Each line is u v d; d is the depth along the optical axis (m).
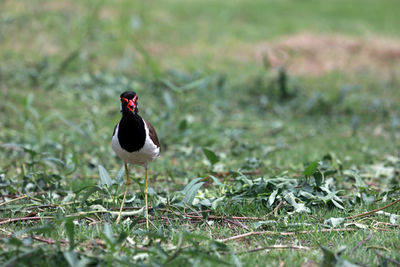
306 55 25.50
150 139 7.26
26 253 5.71
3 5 27.12
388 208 8.37
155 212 8.03
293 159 12.08
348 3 36.31
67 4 28.69
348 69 24.09
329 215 7.98
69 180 10.19
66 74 20.47
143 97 18.02
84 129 13.77
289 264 6.28
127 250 5.93
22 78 19.45
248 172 10.62
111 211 7.89
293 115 17.94
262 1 35.38
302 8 34.25
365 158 12.20
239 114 17.67
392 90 20.97
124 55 23.16
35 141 12.54
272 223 7.44
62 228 7.20
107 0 30.69
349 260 6.19
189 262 6.04
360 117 17.45
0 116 15.37
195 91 19.34
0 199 8.75
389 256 6.49
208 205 8.09
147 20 28.53
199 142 13.75
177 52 24.83
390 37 28.88
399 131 15.60
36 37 24.45
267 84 21.22
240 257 6.38
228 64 23.78
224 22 30.08
